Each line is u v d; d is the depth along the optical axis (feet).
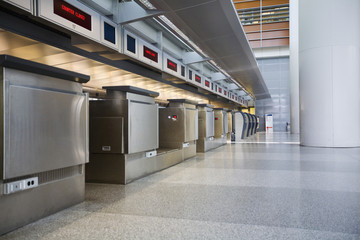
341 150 38.86
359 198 15.28
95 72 29.32
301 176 21.54
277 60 115.65
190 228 11.19
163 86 41.52
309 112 44.21
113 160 19.99
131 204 14.69
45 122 12.70
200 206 14.14
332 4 41.55
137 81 35.83
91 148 20.40
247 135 76.69
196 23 22.98
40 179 12.73
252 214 12.83
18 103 11.45
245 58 36.68
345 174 22.08
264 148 44.11
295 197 15.65
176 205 14.38
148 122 22.68
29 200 12.05
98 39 19.29
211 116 43.11
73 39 20.17
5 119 10.91
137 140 20.92
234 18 22.93
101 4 20.27
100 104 20.40
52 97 13.07
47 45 19.35
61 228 11.41
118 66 27.55
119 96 20.16
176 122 31.35
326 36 41.91
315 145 43.70
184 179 21.09
